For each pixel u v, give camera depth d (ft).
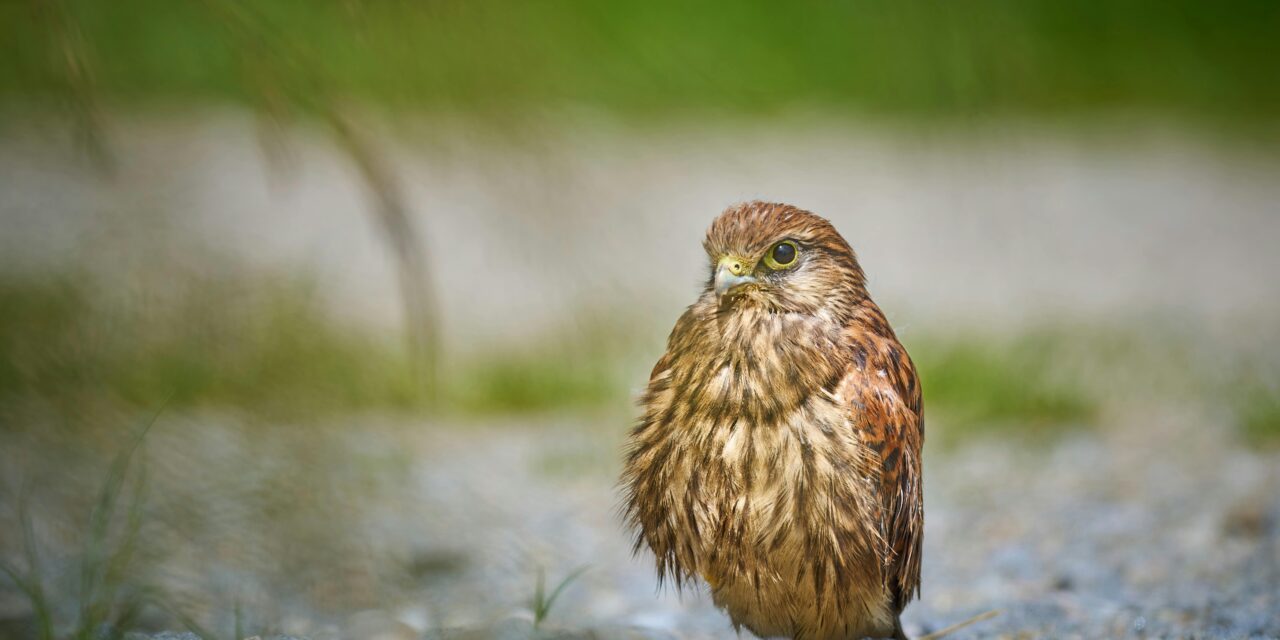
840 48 33.99
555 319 57.36
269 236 69.82
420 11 29.43
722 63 34.32
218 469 34.17
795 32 34.17
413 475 42.14
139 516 31.89
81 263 38.58
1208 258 86.12
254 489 33.30
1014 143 85.56
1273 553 34.37
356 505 35.47
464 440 49.03
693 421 23.71
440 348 53.26
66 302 36.58
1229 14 138.21
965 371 54.24
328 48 29.07
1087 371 56.75
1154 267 82.69
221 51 31.35
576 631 27.78
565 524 39.55
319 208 79.41
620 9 32.96
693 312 24.80
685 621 31.30
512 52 31.19
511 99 31.48
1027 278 78.95
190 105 88.74
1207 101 134.31
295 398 36.81
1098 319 66.85
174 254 39.55
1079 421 50.65
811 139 111.86
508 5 30.94
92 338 36.32
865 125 114.32
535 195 33.06
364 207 77.61
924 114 33.55
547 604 27.84
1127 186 109.70
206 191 68.85
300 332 38.37
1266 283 78.48
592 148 33.63
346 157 32.68
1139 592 32.09
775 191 96.02
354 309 57.06
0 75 31.14
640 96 34.04
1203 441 47.42
